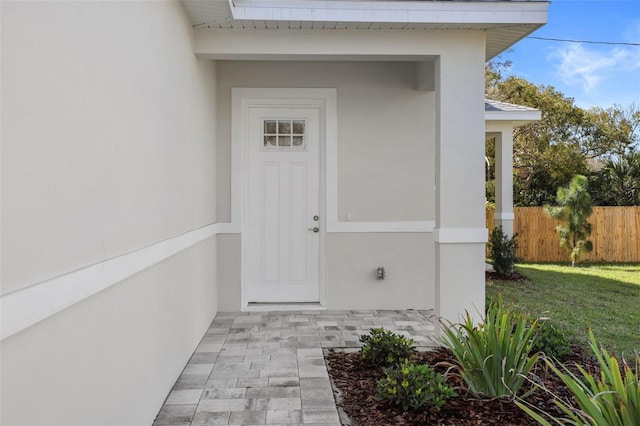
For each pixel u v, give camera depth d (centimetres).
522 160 1694
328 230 595
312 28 441
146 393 283
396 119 598
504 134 902
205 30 439
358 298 599
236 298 586
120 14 236
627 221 1191
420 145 600
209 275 524
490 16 427
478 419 290
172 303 349
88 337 198
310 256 612
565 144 1703
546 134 1709
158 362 311
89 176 198
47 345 163
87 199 196
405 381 304
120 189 236
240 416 306
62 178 174
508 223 917
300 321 544
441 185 455
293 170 607
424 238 603
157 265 308
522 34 461
